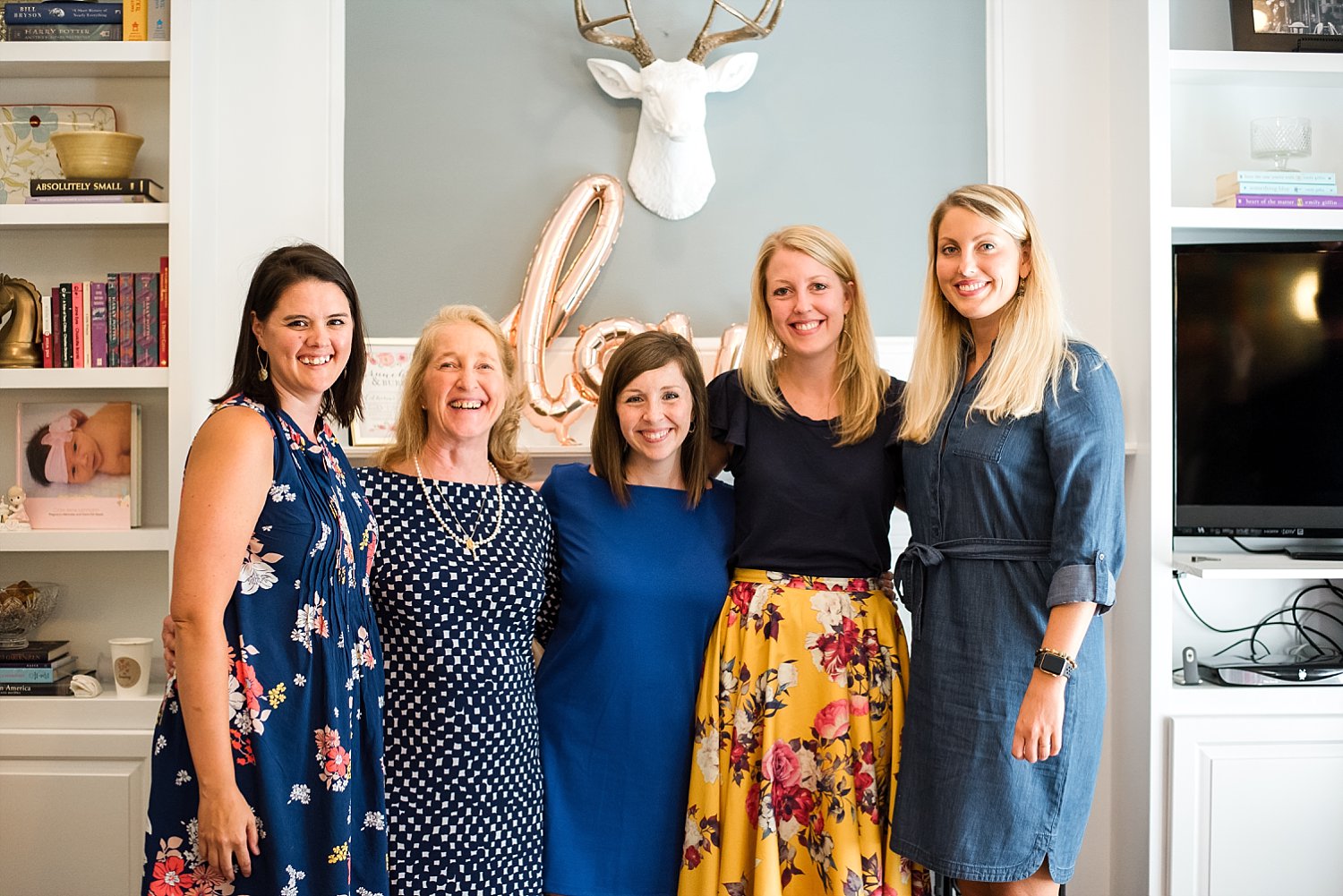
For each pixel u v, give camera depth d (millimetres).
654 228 2760
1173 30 2811
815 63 2797
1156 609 2541
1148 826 2523
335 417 1793
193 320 2549
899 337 2783
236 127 2717
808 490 1990
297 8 2719
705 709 1970
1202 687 2568
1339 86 2812
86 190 2559
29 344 2582
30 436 2645
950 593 1820
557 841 1948
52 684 2557
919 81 2811
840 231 2797
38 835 2486
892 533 2758
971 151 2812
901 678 1935
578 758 1972
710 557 2039
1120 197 2723
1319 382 2578
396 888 1752
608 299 2752
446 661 1785
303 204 2721
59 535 2533
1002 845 1724
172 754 1526
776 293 2025
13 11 2592
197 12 2570
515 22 2750
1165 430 2559
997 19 2793
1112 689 2729
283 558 1553
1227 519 2602
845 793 1868
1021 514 1771
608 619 1976
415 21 2744
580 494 2070
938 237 1863
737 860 1895
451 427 1855
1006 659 1748
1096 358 1771
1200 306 2607
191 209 2535
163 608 2752
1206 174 2812
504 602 1845
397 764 1768
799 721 1911
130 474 2635
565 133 2750
